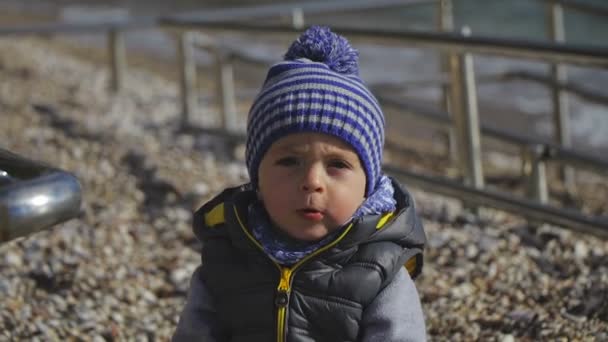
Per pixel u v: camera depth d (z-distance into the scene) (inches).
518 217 259.6
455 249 213.5
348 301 119.7
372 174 121.3
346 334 119.9
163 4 839.1
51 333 181.2
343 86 119.3
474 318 178.5
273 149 118.6
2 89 413.7
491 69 568.7
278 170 118.6
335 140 117.3
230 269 124.2
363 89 121.9
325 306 119.7
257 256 122.3
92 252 224.2
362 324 120.6
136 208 259.3
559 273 198.7
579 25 773.3
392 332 118.6
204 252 127.8
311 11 340.8
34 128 341.7
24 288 202.1
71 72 498.6
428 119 349.1
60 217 91.7
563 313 175.6
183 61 354.3
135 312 195.8
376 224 120.7
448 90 383.9
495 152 408.5
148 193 271.4
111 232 237.3
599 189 342.3
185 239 237.1
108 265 216.7
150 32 725.9
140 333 185.9
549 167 372.8
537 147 248.8
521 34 772.6
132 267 216.8
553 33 344.8
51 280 206.4
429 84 380.5
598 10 334.3
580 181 358.0
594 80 559.8
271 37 285.6
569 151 245.4
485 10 845.8
